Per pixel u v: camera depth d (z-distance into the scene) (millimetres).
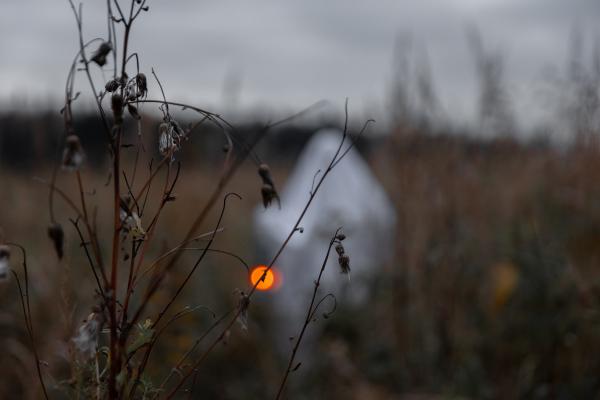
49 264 4852
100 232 5230
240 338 4801
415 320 5023
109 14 1389
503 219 5539
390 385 4723
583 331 4285
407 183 5461
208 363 4680
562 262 4527
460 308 4973
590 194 5312
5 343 4086
